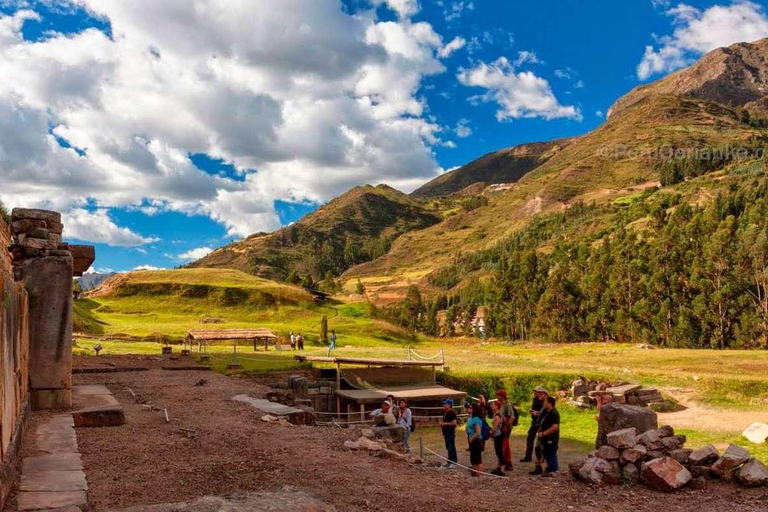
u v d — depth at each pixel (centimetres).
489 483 1138
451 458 1653
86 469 1045
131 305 8188
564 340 9350
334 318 8281
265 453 1234
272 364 3825
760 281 7588
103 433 1402
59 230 1744
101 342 5119
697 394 3297
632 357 4928
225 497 827
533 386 3562
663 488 1088
